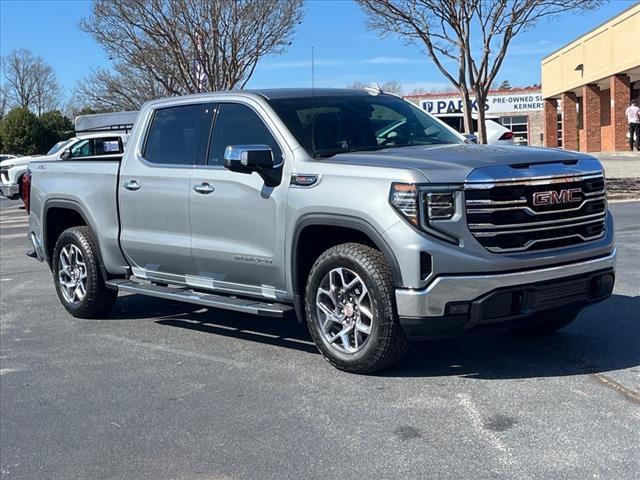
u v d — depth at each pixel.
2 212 21.14
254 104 5.79
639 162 22.52
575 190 4.90
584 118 32.69
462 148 5.36
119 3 19.12
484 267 4.57
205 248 5.92
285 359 5.69
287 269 5.38
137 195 6.50
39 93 95.44
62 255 7.49
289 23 20.06
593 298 5.09
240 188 5.61
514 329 6.00
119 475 3.93
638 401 4.45
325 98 6.06
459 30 14.85
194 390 5.13
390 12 14.83
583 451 3.81
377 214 4.71
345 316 5.10
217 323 6.99
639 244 10.13
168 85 21.31
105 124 23.64
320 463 3.88
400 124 6.09
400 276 4.64
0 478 3.98
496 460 3.77
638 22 25.50
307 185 5.15
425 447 3.98
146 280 6.84
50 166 7.61
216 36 19.11
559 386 4.76
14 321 7.50
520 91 45.22
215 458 4.04
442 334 4.70
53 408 4.97
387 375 5.13
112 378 5.51
